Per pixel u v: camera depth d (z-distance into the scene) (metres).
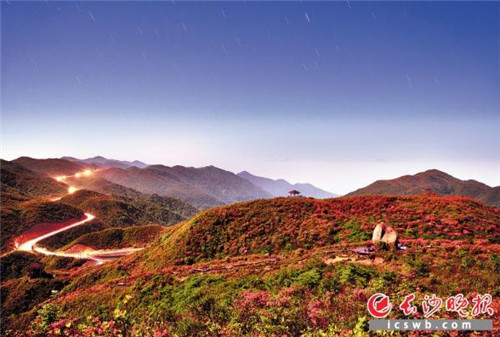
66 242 137.25
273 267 30.53
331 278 17.52
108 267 55.97
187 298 21.44
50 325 11.36
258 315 12.02
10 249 118.12
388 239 27.92
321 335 9.90
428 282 17.16
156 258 50.72
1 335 11.96
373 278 17.14
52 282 56.50
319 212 50.53
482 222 40.28
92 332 10.27
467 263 20.48
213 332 10.95
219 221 52.97
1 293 53.94
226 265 36.53
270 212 53.22
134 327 11.04
